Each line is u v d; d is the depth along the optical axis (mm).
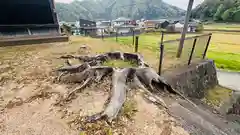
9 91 3797
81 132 2473
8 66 5508
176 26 38031
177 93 4375
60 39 10359
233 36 28516
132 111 3074
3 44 8320
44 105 3246
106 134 2441
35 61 6133
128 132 2494
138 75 4387
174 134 2473
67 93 3744
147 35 24609
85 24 40500
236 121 4738
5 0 8398
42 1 9562
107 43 11031
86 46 9094
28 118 2818
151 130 2549
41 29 9961
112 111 2910
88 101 3402
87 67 4656
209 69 7617
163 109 3236
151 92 4105
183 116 3123
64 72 4797
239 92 7430
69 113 2971
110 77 4406
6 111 3012
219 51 16938
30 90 3873
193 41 6496
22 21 9203
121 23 62125
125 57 5684
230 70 11398
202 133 2656
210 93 7324
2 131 2488
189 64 6785
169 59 6066
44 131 2496
